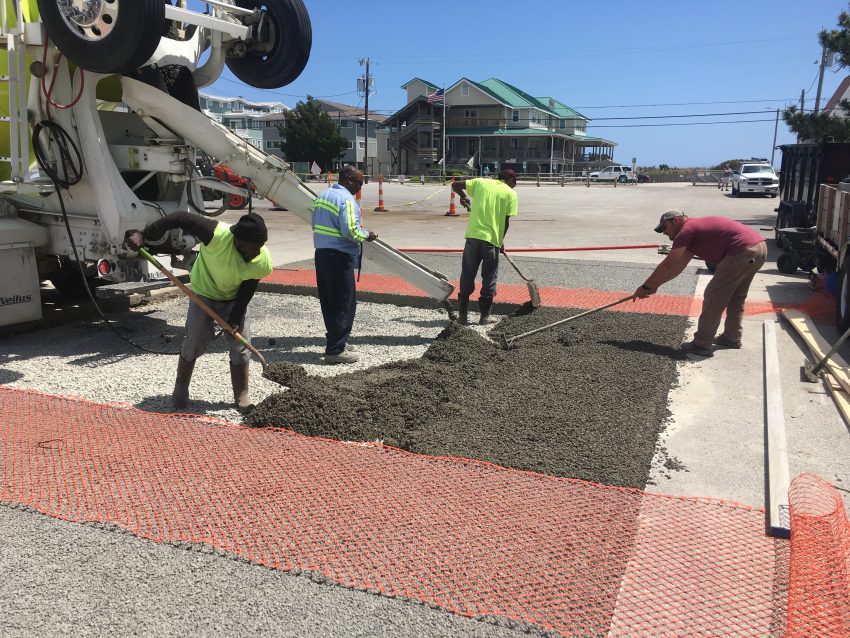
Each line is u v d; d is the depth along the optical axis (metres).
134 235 4.16
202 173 6.63
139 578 2.65
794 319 6.75
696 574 2.72
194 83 6.31
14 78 5.50
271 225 17.66
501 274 9.92
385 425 4.16
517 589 2.60
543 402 4.57
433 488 3.38
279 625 2.40
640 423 4.21
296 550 2.84
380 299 8.25
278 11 6.25
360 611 2.47
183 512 3.13
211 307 4.39
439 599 2.53
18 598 2.52
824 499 3.25
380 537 2.94
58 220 6.11
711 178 67.50
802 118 16.91
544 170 66.88
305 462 3.67
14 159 5.68
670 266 5.62
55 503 3.20
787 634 2.31
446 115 66.56
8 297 5.94
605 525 3.05
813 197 11.45
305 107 58.44
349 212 5.25
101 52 4.86
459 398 4.65
